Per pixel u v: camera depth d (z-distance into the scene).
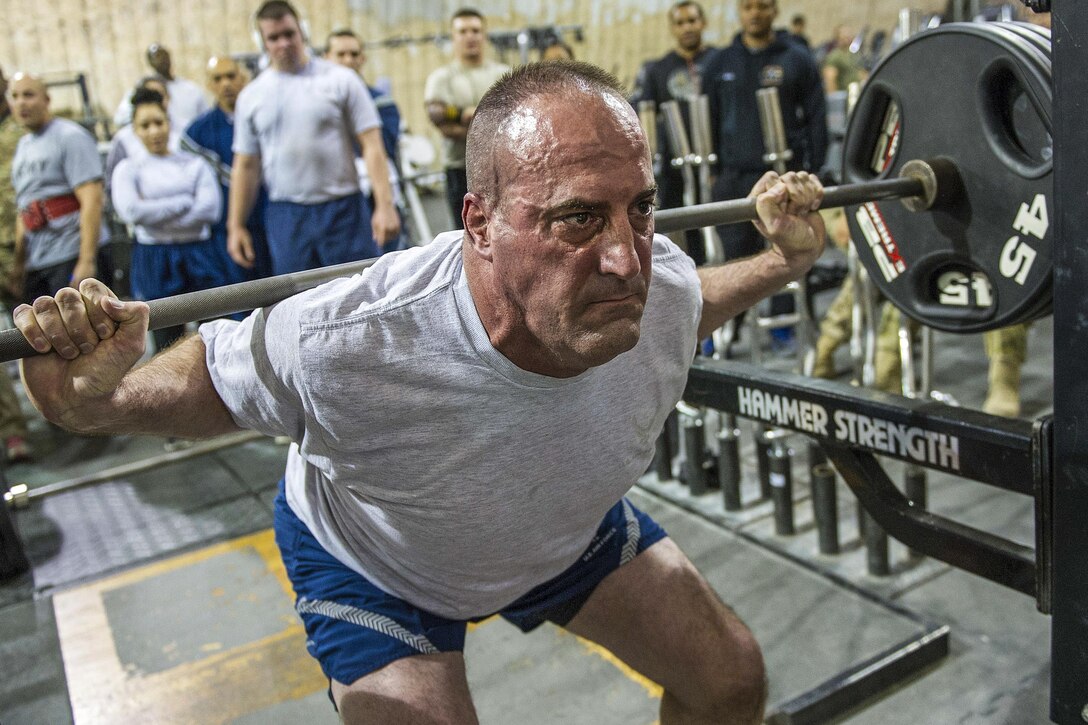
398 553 1.34
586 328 1.03
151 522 3.35
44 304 0.97
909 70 1.71
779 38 4.07
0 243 4.43
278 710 2.23
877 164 1.89
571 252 1.00
